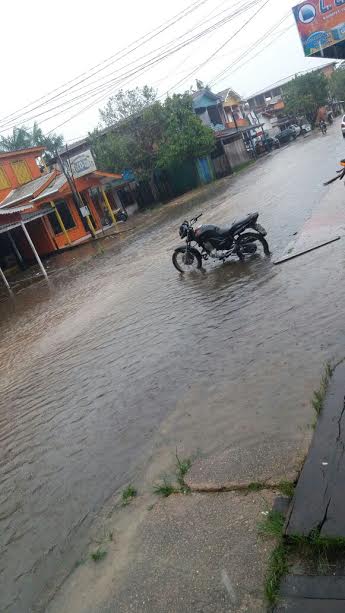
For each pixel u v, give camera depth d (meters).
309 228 9.35
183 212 22.11
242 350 5.25
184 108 29.08
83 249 22.25
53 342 8.70
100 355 6.94
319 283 6.37
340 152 21.56
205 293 8.02
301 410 3.72
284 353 4.80
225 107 47.75
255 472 3.15
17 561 3.27
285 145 45.62
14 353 9.05
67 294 13.16
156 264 12.39
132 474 3.74
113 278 12.84
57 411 5.57
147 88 30.45
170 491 3.28
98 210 28.25
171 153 28.64
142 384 5.36
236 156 38.66
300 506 2.58
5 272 22.78
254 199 17.33
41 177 25.06
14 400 6.51
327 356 4.42
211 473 3.32
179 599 2.38
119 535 3.05
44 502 3.85
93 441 4.52
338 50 16.05
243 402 4.18
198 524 2.85
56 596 2.76
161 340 6.55
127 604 2.47
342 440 2.99
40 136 37.44
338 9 15.30
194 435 3.95
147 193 32.97
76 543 3.20
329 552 2.27
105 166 29.03
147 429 4.35
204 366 5.21
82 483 3.90
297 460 3.10
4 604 2.91
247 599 2.24
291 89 51.50
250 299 6.83
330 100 60.12
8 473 4.56
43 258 24.38
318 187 14.42
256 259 8.96
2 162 24.48
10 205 22.53
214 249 9.30
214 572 2.46
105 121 31.03
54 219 24.56
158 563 2.66
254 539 2.56
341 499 2.51
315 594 2.12
